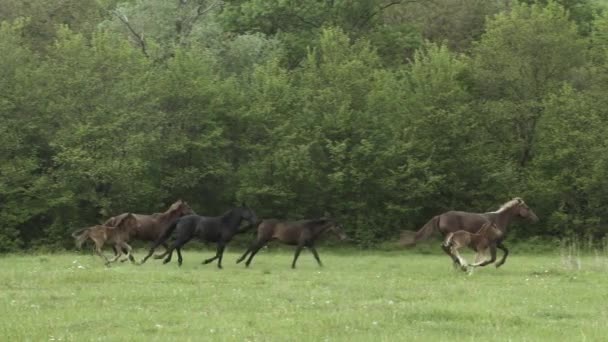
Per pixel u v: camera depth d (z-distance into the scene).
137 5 57.69
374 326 15.61
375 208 46.56
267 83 47.62
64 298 19.52
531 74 48.78
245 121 47.47
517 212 30.39
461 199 47.47
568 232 45.09
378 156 45.72
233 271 28.03
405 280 24.48
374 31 64.12
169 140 45.47
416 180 45.56
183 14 58.00
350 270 29.34
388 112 47.31
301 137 45.91
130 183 43.81
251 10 61.97
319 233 31.12
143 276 24.30
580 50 48.97
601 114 46.06
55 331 15.01
